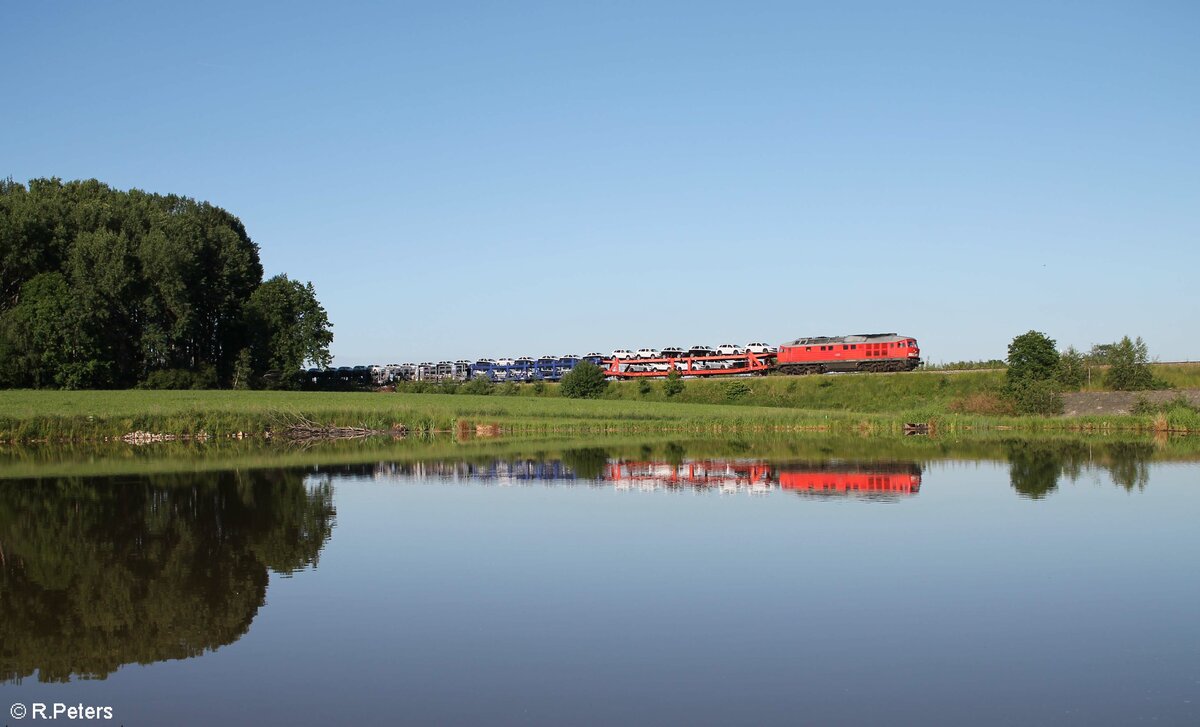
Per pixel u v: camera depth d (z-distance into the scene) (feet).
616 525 87.10
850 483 118.01
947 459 149.48
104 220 328.49
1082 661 48.75
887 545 77.25
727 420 225.15
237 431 214.69
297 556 73.97
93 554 75.05
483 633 53.57
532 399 319.27
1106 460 147.95
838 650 50.42
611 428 228.22
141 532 84.74
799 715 41.78
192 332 325.21
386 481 122.11
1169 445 179.52
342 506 99.86
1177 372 294.05
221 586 64.44
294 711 42.68
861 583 64.54
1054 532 82.99
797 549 75.72
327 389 406.21
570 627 54.60
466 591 62.69
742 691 44.62
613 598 60.75
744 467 137.80
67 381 296.92
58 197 343.87
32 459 159.84
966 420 224.12
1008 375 285.84
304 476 128.67
